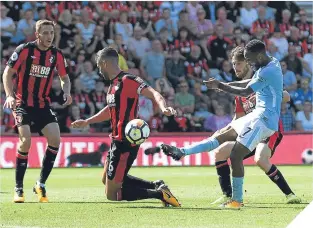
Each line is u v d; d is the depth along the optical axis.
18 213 15.91
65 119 42.41
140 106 42.78
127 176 17.53
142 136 16.62
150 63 45.31
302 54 48.56
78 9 45.88
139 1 47.47
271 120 16.69
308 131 41.91
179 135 40.72
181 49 46.47
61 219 14.77
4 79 19.16
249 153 18.09
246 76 18.55
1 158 38.66
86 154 39.91
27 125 19.20
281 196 21.31
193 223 14.02
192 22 47.03
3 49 44.84
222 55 46.97
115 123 17.03
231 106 44.34
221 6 48.34
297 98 46.53
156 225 13.73
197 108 44.44
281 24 49.16
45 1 46.00
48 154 19.36
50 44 19.12
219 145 17.23
